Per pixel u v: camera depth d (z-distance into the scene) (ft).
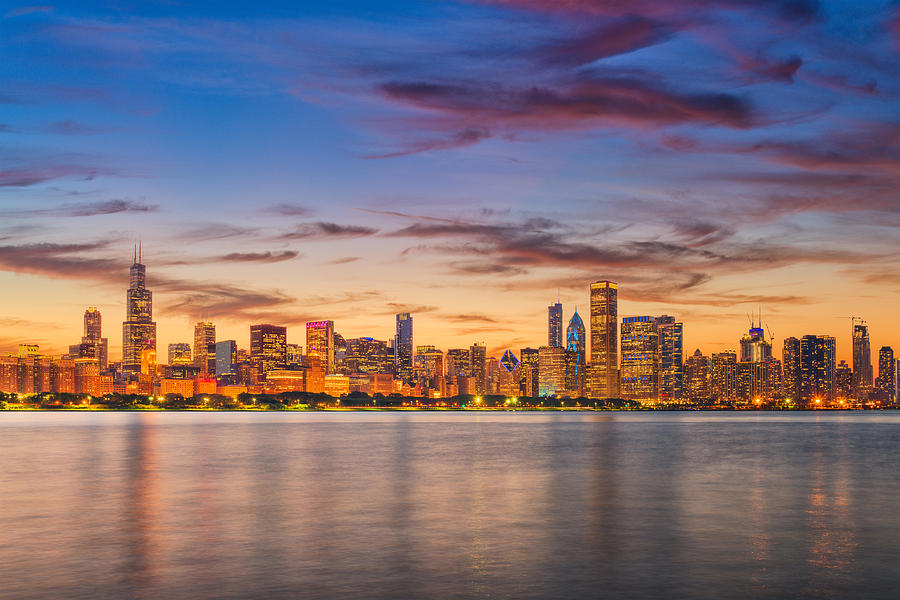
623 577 88.02
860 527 120.57
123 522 125.08
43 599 78.89
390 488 173.68
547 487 176.04
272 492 166.20
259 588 83.10
